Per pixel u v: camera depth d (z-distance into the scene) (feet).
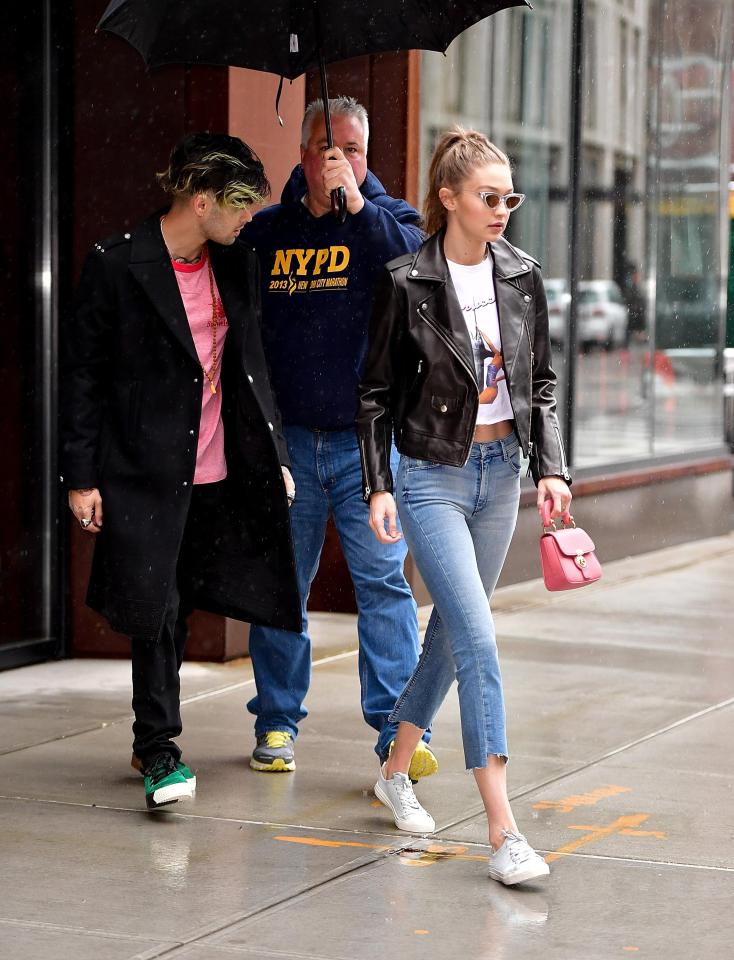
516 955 13.34
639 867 15.67
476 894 14.84
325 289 18.43
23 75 24.71
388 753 18.15
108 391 17.70
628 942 13.67
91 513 17.62
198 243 17.47
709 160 43.09
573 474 36.47
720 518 43.14
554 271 35.99
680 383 41.91
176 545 17.48
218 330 17.79
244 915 14.24
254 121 25.14
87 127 24.90
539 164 35.17
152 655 17.69
